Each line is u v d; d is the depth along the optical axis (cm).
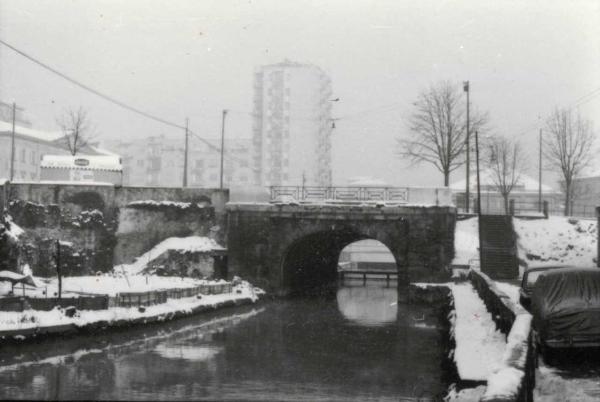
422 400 1705
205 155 11831
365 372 2088
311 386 1894
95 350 2438
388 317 3403
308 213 4106
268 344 2598
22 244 4025
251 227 4206
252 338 2742
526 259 4203
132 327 2791
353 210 4038
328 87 12200
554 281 1415
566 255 4203
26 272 3378
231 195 4253
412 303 3891
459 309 2194
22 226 4119
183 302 3341
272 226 4191
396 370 2116
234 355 2370
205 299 3547
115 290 3444
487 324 1842
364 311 3659
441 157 5588
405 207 3962
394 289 5425
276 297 4181
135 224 4312
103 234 4209
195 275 4184
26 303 2680
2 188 3831
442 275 3919
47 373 2038
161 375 2034
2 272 2853
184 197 4347
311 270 5128
